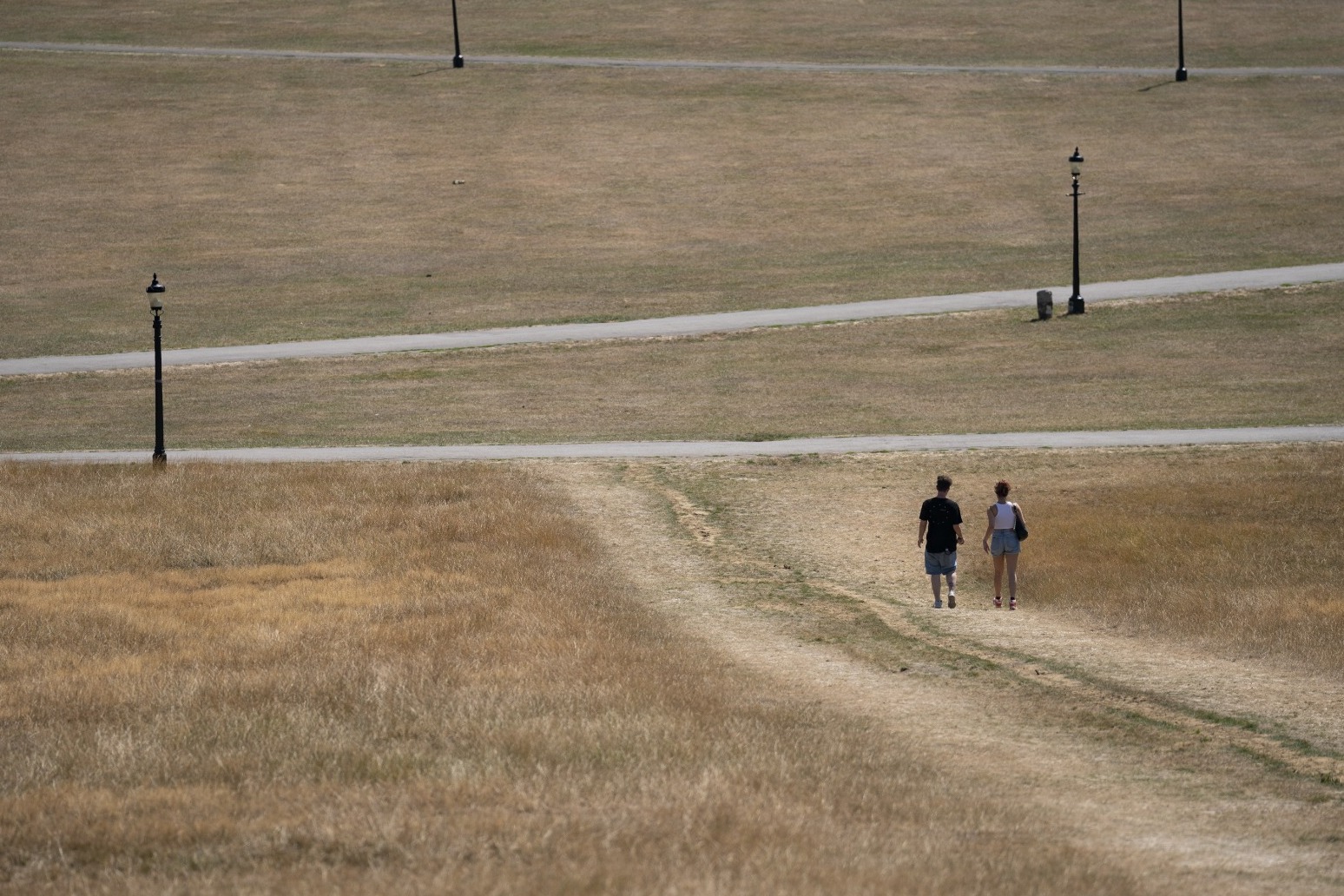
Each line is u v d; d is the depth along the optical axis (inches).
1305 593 2287.2
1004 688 1787.6
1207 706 1701.5
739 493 3248.0
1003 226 7042.3
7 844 1121.4
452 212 7578.7
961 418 4092.0
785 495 3235.7
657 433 3969.0
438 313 5792.3
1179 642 2047.2
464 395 4522.6
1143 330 5137.8
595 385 4616.1
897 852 1085.8
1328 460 3440.0
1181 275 5925.2
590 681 1694.1
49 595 2252.7
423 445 3826.3
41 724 1513.3
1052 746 1541.6
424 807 1201.4
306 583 2346.2
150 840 1127.0
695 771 1320.1
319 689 1641.2
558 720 1489.9
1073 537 2775.6
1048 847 1121.4
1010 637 2101.4
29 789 1267.2
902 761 1416.1
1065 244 6648.6
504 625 2037.4
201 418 4279.0
